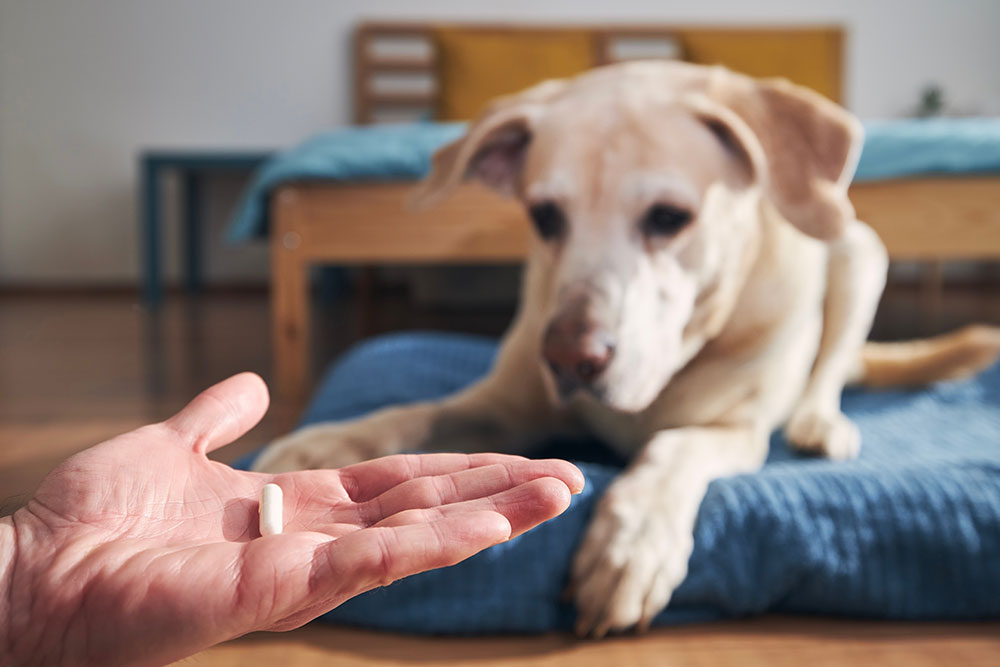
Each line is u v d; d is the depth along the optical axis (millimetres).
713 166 780
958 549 732
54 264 2988
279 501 571
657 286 757
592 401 868
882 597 727
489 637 709
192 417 620
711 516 730
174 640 514
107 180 2977
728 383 835
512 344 879
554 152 784
